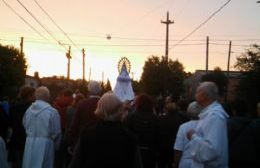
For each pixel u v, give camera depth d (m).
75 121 10.05
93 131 5.93
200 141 6.04
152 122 9.72
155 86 55.09
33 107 10.33
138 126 9.66
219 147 6.02
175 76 55.53
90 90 10.18
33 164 10.19
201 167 6.14
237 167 7.29
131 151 5.92
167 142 10.52
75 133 10.10
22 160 11.03
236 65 49.62
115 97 6.02
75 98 12.49
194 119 7.98
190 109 8.02
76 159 5.96
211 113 6.18
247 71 47.78
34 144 10.20
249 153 7.22
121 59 14.87
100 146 5.86
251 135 7.28
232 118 7.41
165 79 54.88
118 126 5.99
